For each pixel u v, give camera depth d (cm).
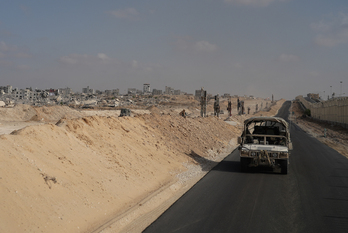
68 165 841
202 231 682
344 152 2478
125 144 1305
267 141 1556
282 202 929
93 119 1349
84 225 663
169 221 746
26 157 735
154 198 932
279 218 779
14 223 545
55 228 599
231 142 3050
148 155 1355
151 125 1912
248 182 1209
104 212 750
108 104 11075
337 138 3888
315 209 863
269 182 1220
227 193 1023
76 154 930
